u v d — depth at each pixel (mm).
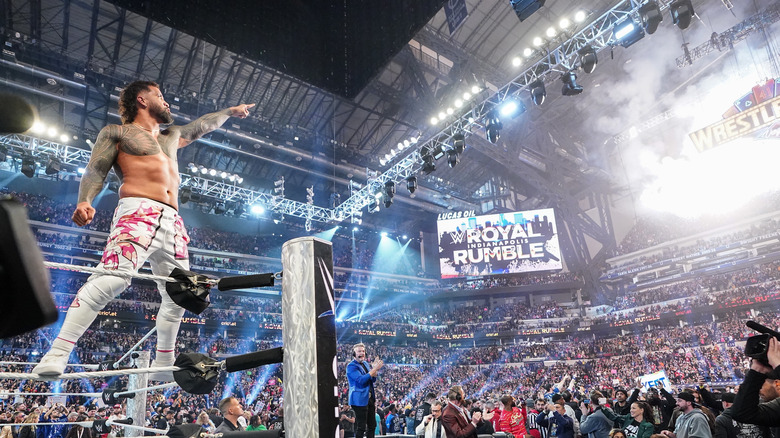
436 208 41188
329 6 17812
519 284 43625
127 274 2287
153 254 2889
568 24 16562
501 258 34844
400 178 25828
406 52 27984
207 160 33500
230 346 33625
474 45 28875
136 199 2799
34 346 25469
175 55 25875
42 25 23562
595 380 34219
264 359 2291
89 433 6773
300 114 31016
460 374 39000
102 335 28500
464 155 36969
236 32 15344
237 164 34500
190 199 25672
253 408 24391
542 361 38938
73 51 25094
